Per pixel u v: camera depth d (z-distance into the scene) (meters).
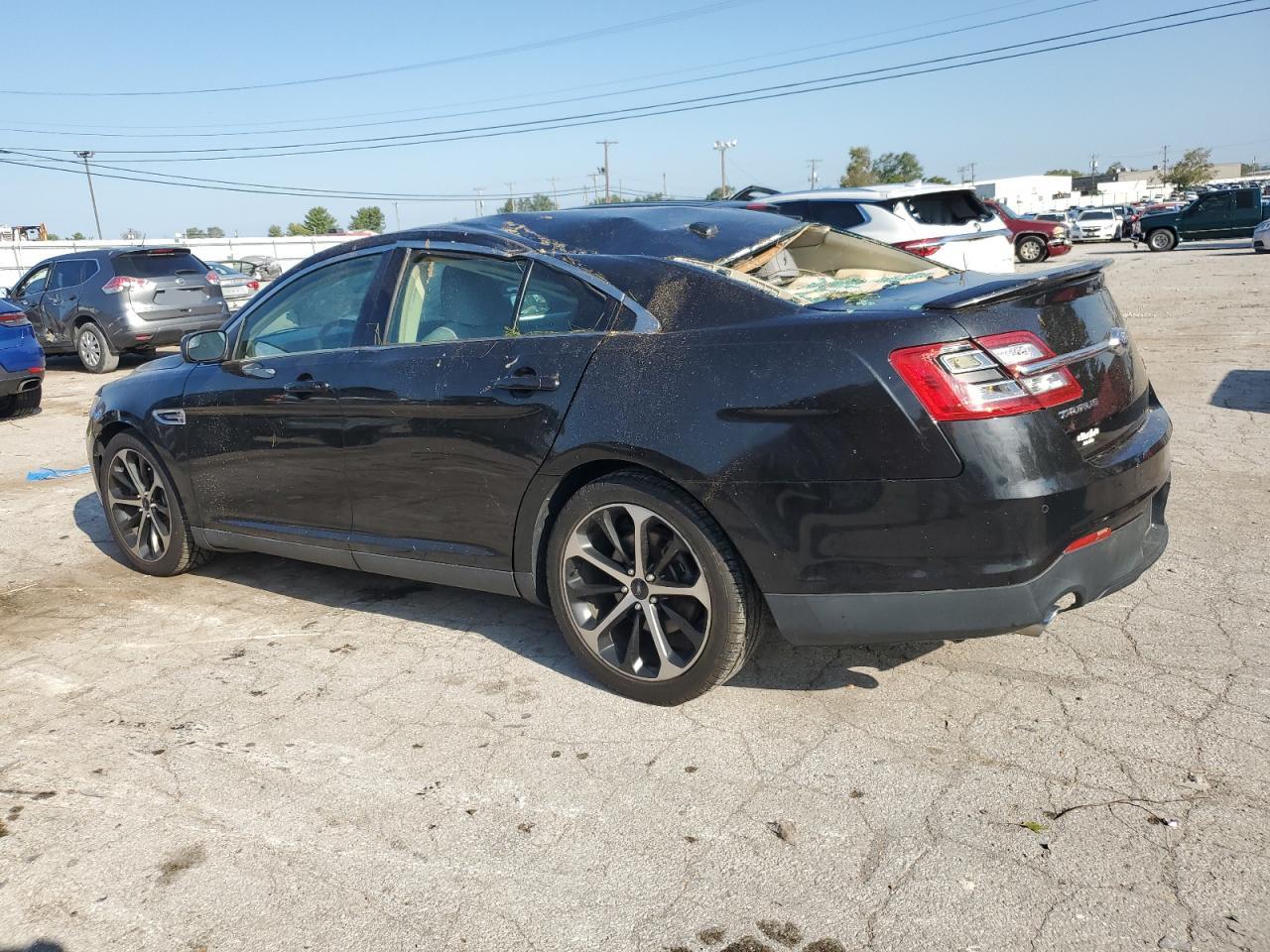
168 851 2.59
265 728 3.23
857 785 2.71
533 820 2.65
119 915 2.36
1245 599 3.73
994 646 3.49
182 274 13.98
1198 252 26.44
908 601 2.72
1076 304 2.95
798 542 2.78
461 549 3.56
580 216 3.71
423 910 2.33
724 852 2.47
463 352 3.46
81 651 3.94
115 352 13.54
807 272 3.49
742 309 2.96
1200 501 4.93
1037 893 2.25
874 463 2.66
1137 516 2.93
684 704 3.21
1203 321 11.35
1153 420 3.19
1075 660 3.34
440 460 3.50
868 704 3.14
